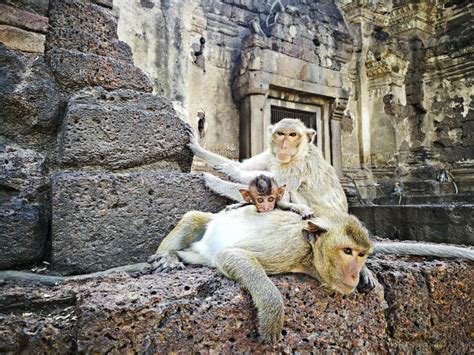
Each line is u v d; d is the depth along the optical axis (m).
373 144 13.79
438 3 13.34
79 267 2.46
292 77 11.50
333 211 2.33
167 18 10.16
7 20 2.71
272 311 1.84
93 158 2.70
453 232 4.62
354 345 2.16
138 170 2.95
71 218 2.46
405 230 5.19
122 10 9.36
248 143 11.00
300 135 3.49
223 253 2.08
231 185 3.06
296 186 3.38
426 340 2.49
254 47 10.87
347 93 12.76
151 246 2.75
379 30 13.99
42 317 1.75
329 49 12.73
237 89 11.32
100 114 2.75
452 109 12.91
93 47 3.09
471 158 12.37
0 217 2.38
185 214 2.70
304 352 1.99
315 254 2.06
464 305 2.71
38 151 2.69
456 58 12.75
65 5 3.04
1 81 2.57
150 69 9.78
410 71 13.63
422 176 12.91
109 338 1.59
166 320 1.70
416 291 2.46
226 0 11.66
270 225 2.26
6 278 2.17
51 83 2.76
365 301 2.24
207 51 11.20
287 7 11.86
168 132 3.07
